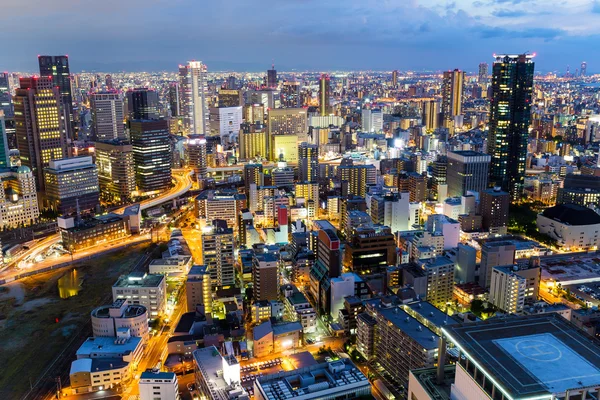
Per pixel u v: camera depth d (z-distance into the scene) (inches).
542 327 6555.1
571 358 5821.9
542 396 5187.0
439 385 6820.9
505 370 5580.7
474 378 5915.4
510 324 6638.8
